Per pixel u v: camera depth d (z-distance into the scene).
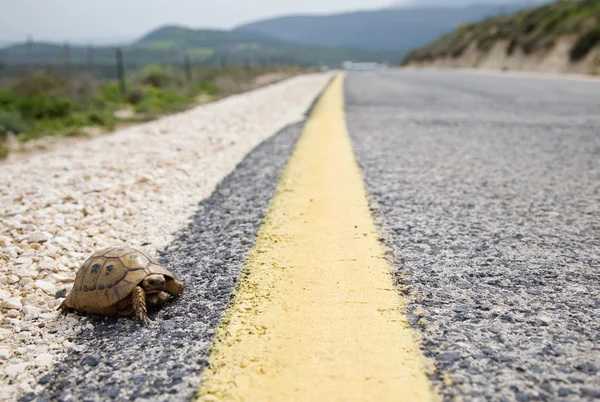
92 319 0.72
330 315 0.66
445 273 0.74
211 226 0.95
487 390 0.54
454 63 13.91
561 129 1.93
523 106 2.84
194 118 2.54
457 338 0.61
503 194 1.05
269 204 1.03
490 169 1.25
